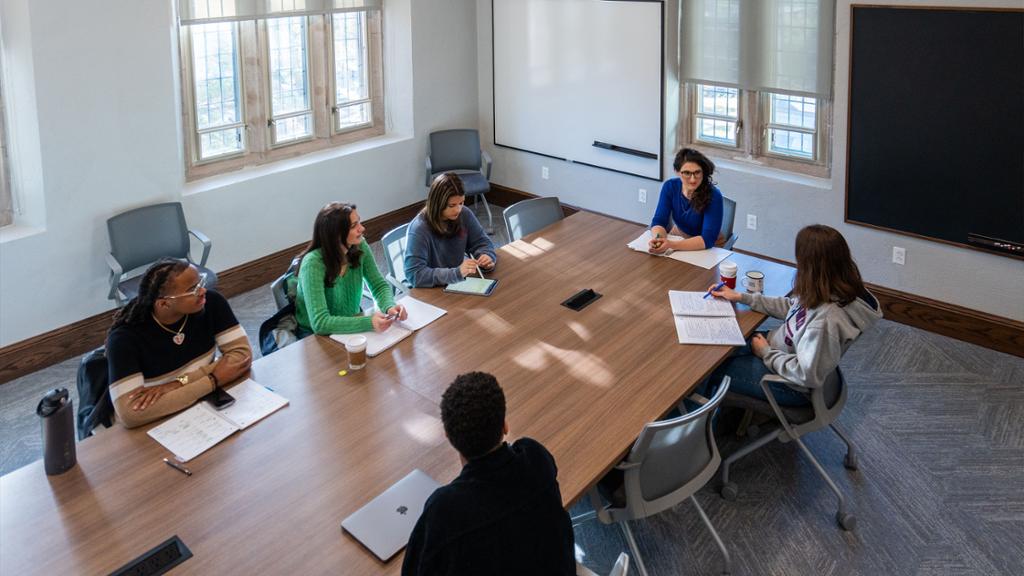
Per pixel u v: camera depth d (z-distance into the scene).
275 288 3.74
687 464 2.93
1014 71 4.27
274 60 5.72
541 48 6.41
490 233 6.51
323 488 2.48
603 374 3.09
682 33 5.63
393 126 6.66
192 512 2.38
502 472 1.89
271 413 2.84
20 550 2.24
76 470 2.56
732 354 3.55
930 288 4.94
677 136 5.95
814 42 5.00
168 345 2.93
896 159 4.82
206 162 5.48
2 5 4.24
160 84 4.82
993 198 4.53
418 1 6.23
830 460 3.80
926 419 4.10
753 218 5.61
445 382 3.04
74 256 4.73
